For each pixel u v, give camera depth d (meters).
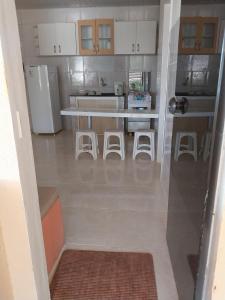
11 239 1.12
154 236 2.09
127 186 3.04
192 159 1.24
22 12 5.41
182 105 1.45
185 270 1.36
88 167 3.68
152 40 5.04
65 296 1.54
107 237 2.09
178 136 1.56
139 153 4.23
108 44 5.21
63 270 1.74
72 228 2.22
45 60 5.70
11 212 1.07
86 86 5.80
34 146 4.78
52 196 1.75
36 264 1.20
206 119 1.04
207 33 1.06
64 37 5.19
